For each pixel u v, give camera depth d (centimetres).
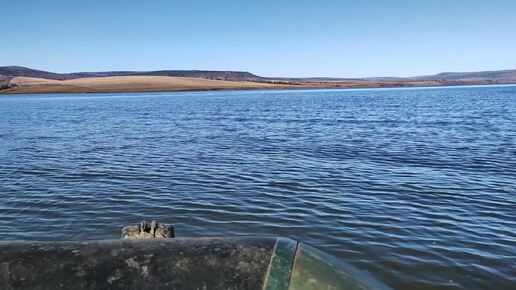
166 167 1598
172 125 3497
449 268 702
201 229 911
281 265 229
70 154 1952
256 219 968
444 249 780
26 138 2608
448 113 4469
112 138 2591
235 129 3089
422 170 1504
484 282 655
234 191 1219
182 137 2612
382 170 1507
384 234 862
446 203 1082
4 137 2670
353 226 912
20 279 215
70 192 1218
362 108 5641
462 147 2058
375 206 1060
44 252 230
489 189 1219
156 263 224
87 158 1831
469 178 1363
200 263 225
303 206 1063
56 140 2502
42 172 1522
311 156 1830
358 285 236
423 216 978
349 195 1166
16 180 1389
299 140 2398
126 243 243
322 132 2819
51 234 884
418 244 805
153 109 6019
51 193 1208
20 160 1789
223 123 3631
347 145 2177
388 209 1034
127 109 6081
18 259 225
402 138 2452
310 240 842
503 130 2773
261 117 4266
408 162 1667
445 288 638
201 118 4234
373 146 2131
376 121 3656
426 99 8062
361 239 837
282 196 1158
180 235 879
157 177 1420
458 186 1257
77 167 1614
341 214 995
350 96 10600
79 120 4131
